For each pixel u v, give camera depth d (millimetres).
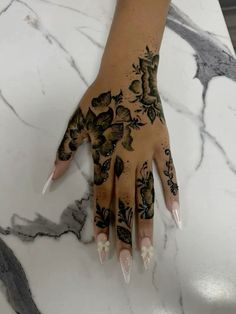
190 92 358
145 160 308
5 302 281
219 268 298
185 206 315
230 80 367
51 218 307
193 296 289
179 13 396
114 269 293
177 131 342
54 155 328
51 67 361
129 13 351
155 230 307
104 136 311
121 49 340
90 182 321
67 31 379
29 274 289
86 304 284
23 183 316
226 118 350
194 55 376
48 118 340
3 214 306
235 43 535
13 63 360
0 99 344
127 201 296
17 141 330
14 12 384
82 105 326
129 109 317
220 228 309
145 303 286
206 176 326
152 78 335
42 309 281
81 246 300
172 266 296
